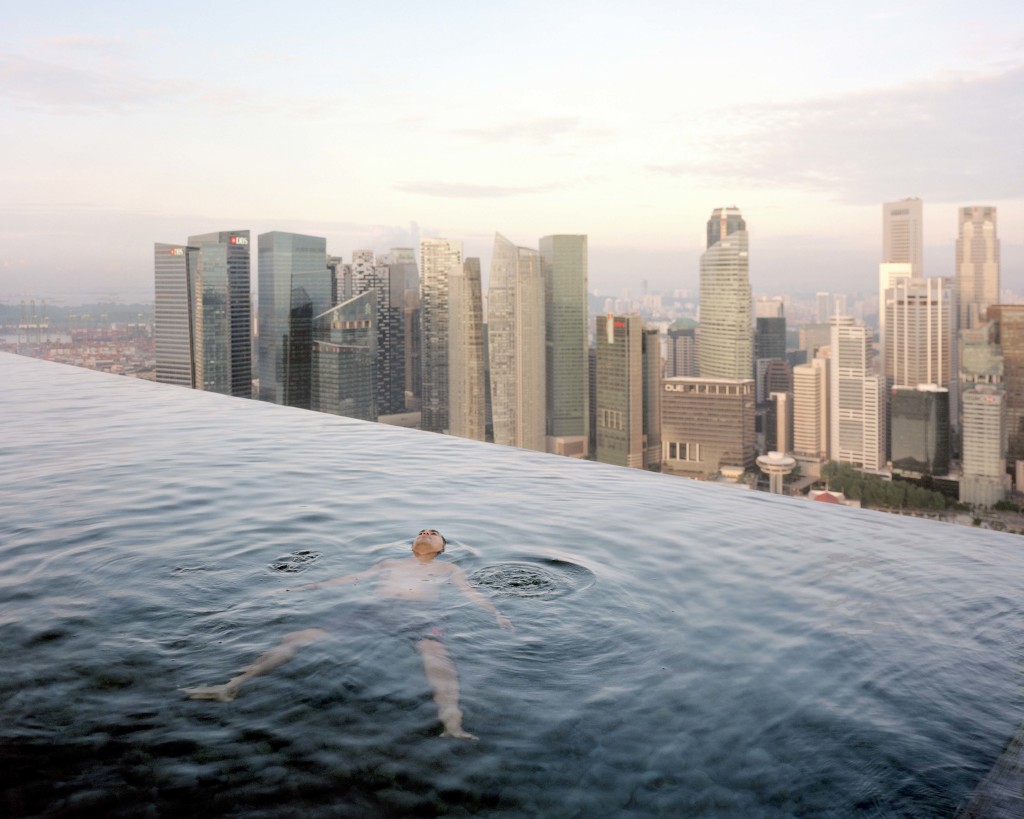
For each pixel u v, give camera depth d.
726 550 4.89
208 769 2.38
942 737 2.63
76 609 3.66
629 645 3.37
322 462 7.56
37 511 5.50
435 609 3.72
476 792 2.28
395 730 2.62
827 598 4.02
